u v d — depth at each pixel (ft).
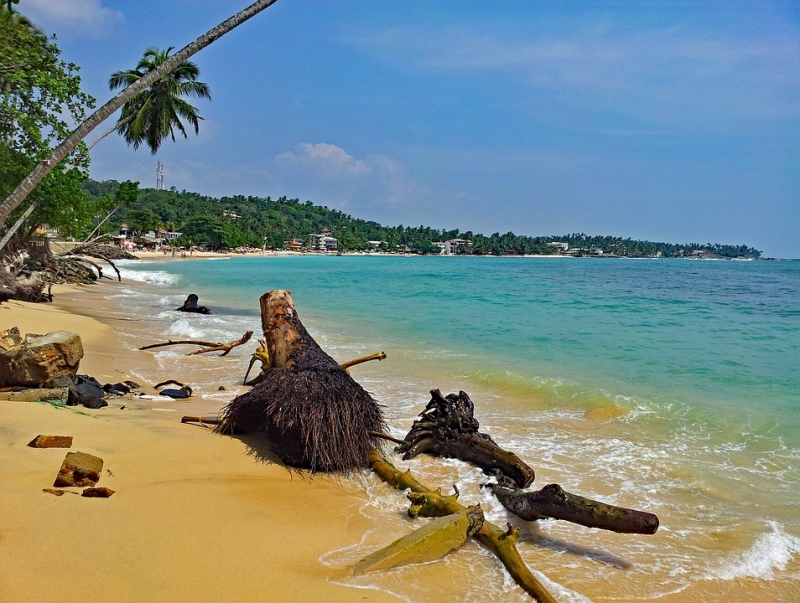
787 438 25.96
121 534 13.60
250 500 16.93
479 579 13.64
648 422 28.35
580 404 31.81
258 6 24.34
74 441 19.19
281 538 14.76
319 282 158.30
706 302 97.30
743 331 61.52
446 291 123.34
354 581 13.01
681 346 51.19
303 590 12.35
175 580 12.07
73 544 12.83
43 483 15.61
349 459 20.42
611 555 15.55
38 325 50.93
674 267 383.65
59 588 11.21
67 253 125.49
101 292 104.53
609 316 75.61
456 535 14.73
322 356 23.67
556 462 22.66
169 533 14.01
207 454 20.10
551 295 111.65
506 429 27.22
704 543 16.33
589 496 19.44
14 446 17.85
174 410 26.94
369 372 39.78
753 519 17.93
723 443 25.40
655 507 18.72
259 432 23.04
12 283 71.87
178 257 376.48
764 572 14.80
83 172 64.44
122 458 18.43
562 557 15.39
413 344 51.60
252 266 295.48
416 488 18.63
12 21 49.06
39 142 57.67
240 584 12.26
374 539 15.40
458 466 21.76
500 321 69.15
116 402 27.45
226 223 540.52
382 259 598.34
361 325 64.64
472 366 41.75
